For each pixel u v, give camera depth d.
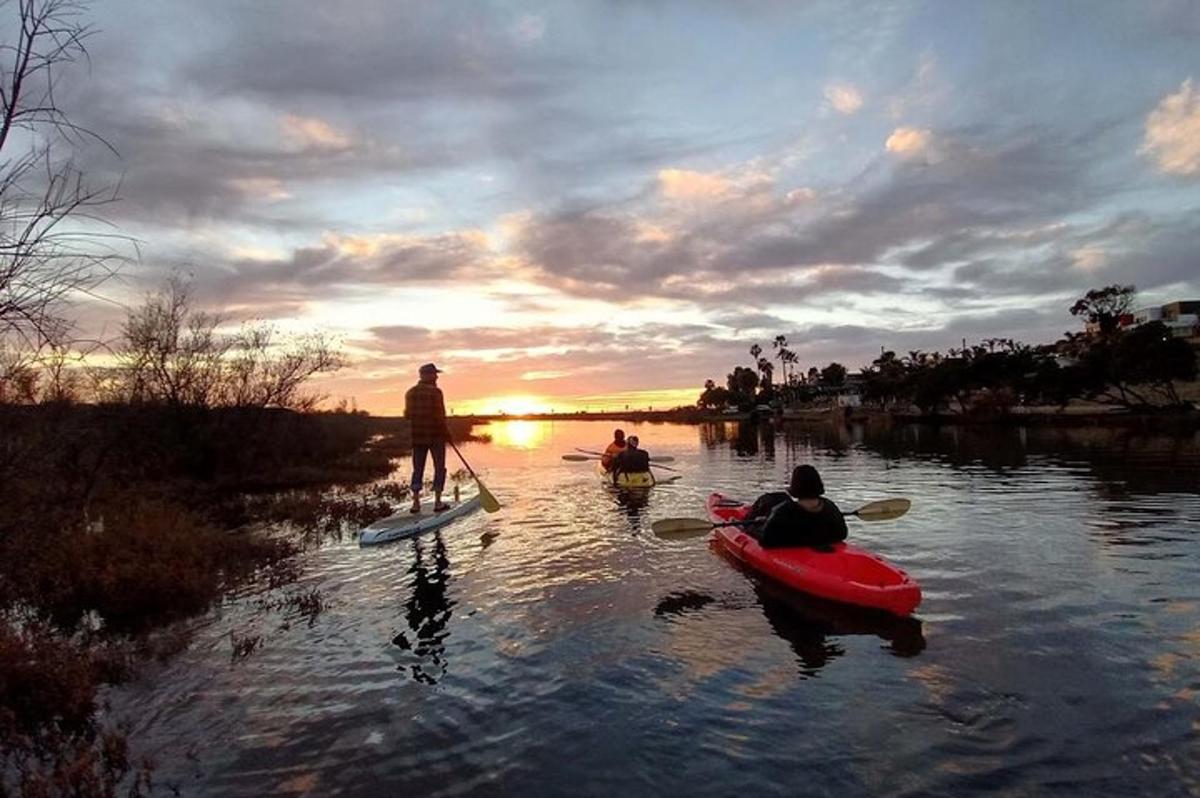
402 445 40.34
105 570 7.85
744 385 144.88
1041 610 6.58
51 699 4.99
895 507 10.01
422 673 5.65
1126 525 10.34
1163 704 4.62
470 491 17.36
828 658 5.62
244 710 5.05
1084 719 4.46
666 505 14.41
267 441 21.44
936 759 4.06
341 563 9.66
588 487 18.03
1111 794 3.67
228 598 7.93
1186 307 85.00
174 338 18.28
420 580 8.62
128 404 16.55
